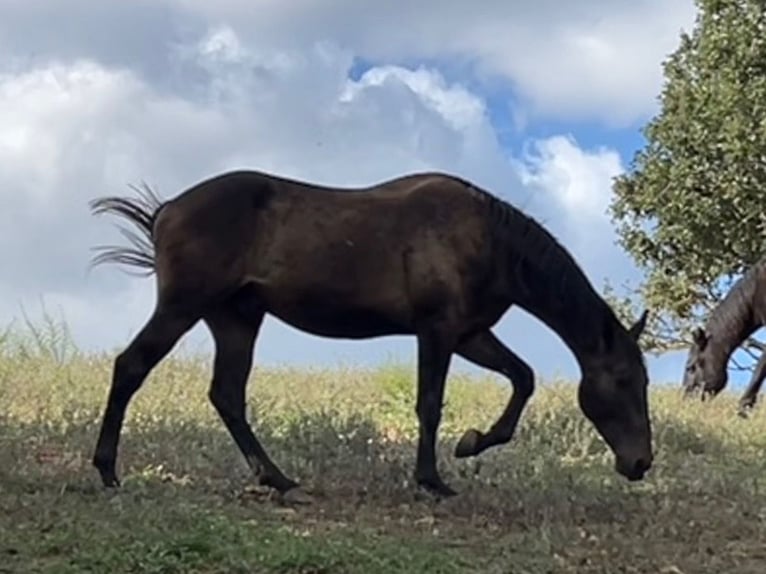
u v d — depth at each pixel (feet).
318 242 22.35
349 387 36.27
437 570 17.15
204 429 27.61
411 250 22.48
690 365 43.83
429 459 22.68
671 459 28.43
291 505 21.84
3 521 18.66
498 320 23.29
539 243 22.88
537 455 27.73
